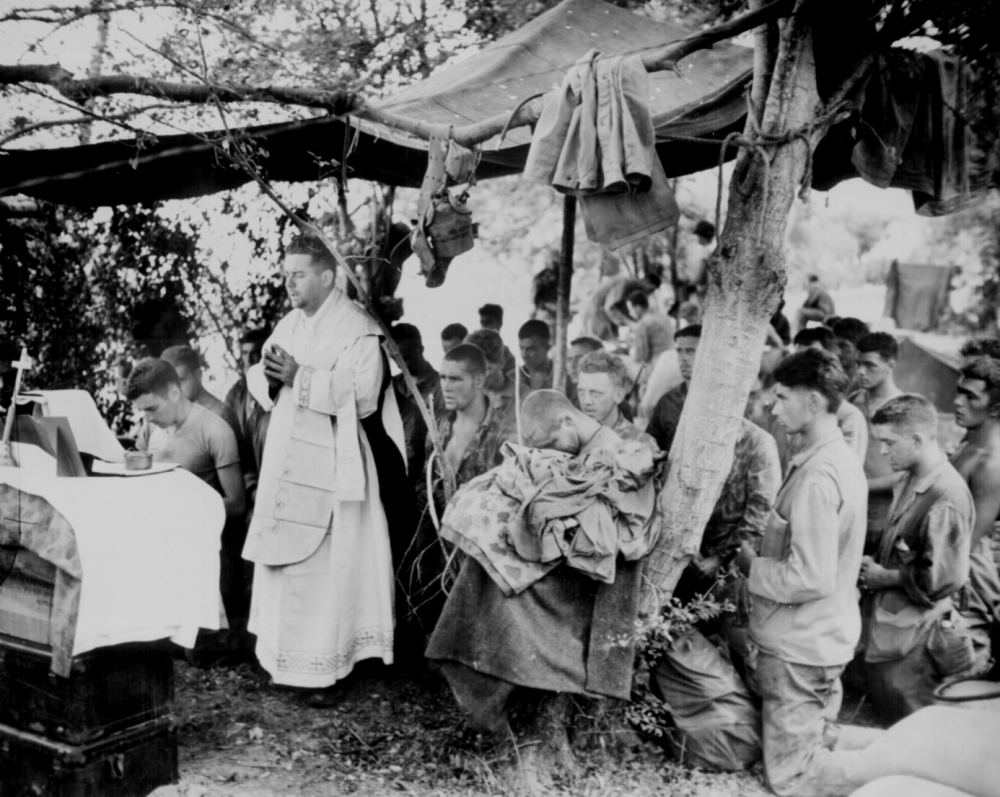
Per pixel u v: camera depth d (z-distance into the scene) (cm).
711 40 330
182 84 410
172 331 543
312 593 390
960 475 402
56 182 485
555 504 329
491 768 349
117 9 434
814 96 344
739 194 343
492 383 479
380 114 393
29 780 312
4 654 316
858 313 897
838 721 379
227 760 356
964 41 384
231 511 447
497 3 562
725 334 347
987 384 396
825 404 353
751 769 355
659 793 340
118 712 312
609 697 329
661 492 355
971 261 806
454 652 335
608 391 389
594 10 489
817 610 343
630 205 340
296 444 392
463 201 372
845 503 341
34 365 538
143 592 305
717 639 372
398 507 423
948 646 366
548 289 861
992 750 317
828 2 335
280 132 443
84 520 296
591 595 339
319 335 403
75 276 547
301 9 515
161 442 461
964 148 391
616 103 325
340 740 374
